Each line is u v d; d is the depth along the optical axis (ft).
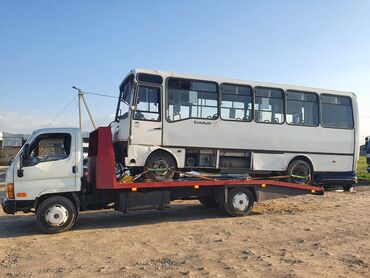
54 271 23.57
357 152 50.65
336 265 23.57
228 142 43.06
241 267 23.35
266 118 45.34
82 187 35.86
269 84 45.88
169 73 41.01
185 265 24.09
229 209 41.14
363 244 28.50
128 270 23.38
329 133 48.88
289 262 24.26
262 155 44.86
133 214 44.50
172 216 42.60
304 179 47.24
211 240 30.60
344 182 49.96
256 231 33.50
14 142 155.12
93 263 25.04
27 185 34.09
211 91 42.78
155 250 27.96
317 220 37.96
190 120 41.42
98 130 36.78
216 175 42.04
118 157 40.83
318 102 48.52
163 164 40.14
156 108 40.19
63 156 35.14
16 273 23.39
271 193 42.93
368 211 42.96
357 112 50.88
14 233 35.14
